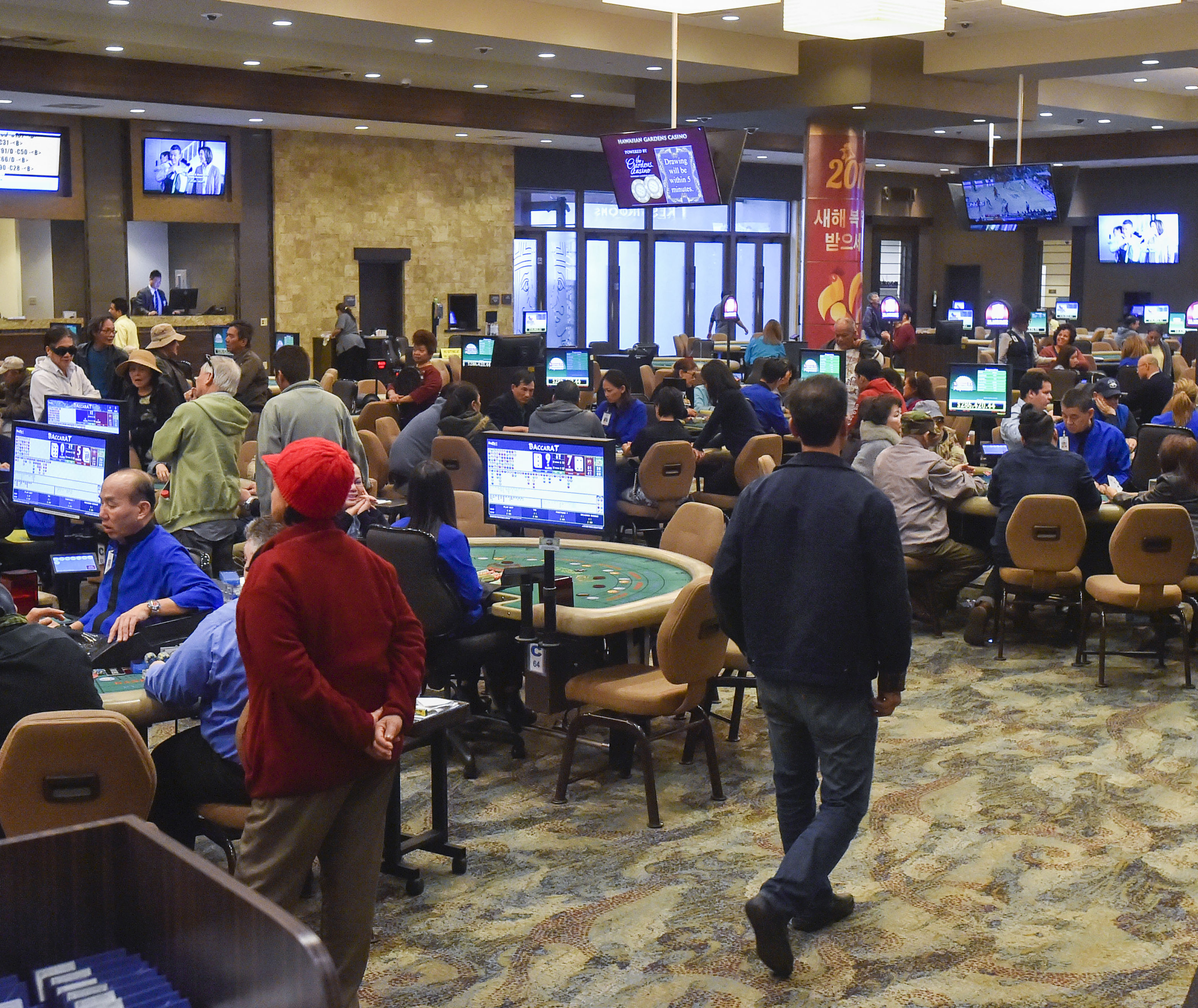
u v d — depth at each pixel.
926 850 3.91
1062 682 5.75
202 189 16.61
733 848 3.93
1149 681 5.76
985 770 4.61
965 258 24.86
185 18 10.04
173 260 17.88
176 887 1.16
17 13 10.80
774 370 9.44
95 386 8.74
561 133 16.25
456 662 4.51
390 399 10.09
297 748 2.48
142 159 16.11
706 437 8.43
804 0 8.41
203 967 1.13
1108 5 9.02
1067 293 24.22
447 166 18.64
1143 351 11.70
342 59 12.81
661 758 4.75
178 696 3.16
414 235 18.47
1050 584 6.02
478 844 3.97
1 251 16.73
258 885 2.51
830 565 3.01
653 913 3.49
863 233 14.00
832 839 3.06
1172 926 3.41
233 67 13.35
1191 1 10.69
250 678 2.50
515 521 4.89
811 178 13.73
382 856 3.01
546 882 3.69
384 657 2.58
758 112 13.29
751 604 3.14
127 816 1.26
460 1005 3.02
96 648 3.51
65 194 15.69
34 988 1.15
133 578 3.74
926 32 11.26
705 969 3.18
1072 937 3.34
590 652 4.52
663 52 11.80
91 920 1.22
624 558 5.26
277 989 1.05
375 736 2.51
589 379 12.62
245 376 8.08
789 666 3.07
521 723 4.82
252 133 17.00
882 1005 3.00
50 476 4.86
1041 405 7.43
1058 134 20.02
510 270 19.44
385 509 5.71
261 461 5.47
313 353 16.55
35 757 2.69
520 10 10.86
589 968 3.19
